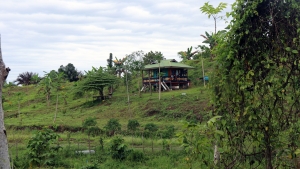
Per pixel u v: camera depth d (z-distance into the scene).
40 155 9.94
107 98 35.00
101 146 12.65
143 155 11.01
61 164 10.27
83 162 10.36
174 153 11.18
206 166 3.74
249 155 3.91
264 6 3.67
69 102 36.94
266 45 3.74
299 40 3.58
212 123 3.48
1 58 2.69
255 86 3.69
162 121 24.23
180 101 27.66
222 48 3.86
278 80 3.66
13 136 16.97
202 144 3.51
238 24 3.71
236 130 3.85
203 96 27.89
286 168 3.86
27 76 51.69
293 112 3.80
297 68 3.65
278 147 3.79
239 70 3.75
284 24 3.64
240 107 3.77
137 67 35.78
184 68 36.97
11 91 44.50
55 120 26.56
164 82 35.47
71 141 16.25
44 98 39.59
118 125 18.91
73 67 50.69
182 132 3.72
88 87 33.56
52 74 35.72
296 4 3.56
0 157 2.54
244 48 3.77
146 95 33.47
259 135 3.71
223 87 3.88
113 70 39.22
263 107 3.79
